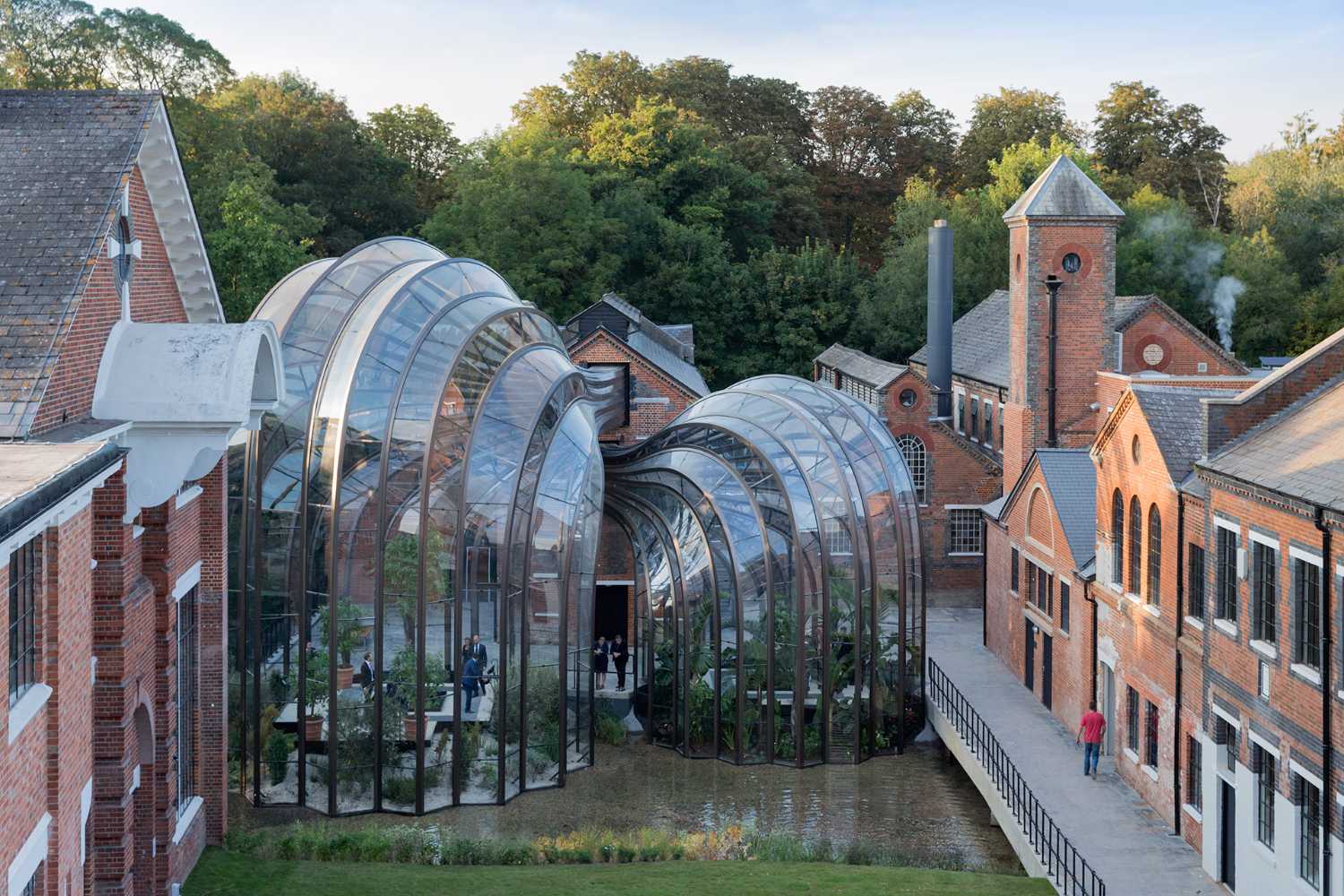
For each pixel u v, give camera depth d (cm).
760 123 10525
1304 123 10544
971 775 3331
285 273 5900
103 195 1911
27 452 1472
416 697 3097
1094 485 3769
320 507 3138
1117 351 5803
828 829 3103
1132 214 8112
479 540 3186
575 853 2723
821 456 3731
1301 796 2225
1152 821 2891
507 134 8406
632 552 4722
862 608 3666
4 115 2041
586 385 4266
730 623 3644
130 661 2050
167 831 2248
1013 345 5253
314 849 2667
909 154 10544
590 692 3531
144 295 2198
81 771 1612
